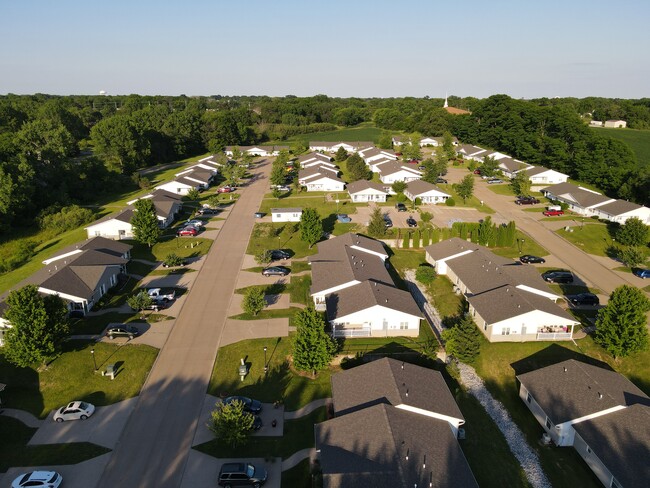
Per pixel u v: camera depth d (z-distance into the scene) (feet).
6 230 275.59
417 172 388.98
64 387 131.85
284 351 149.07
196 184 367.66
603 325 147.23
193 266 215.92
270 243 245.04
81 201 345.31
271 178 375.25
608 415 113.70
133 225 230.68
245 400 122.31
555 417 116.26
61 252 213.46
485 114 575.38
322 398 129.08
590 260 227.61
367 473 91.20
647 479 94.99
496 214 302.45
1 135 363.15
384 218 281.74
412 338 158.20
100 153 433.48
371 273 184.75
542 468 110.63
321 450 98.84
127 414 121.90
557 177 385.09
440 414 110.93
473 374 143.74
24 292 131.95
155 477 102.42
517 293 165.37
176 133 544.21
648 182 312.71
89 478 101.96
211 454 108.99
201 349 150.10
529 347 154.51
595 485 105.91
